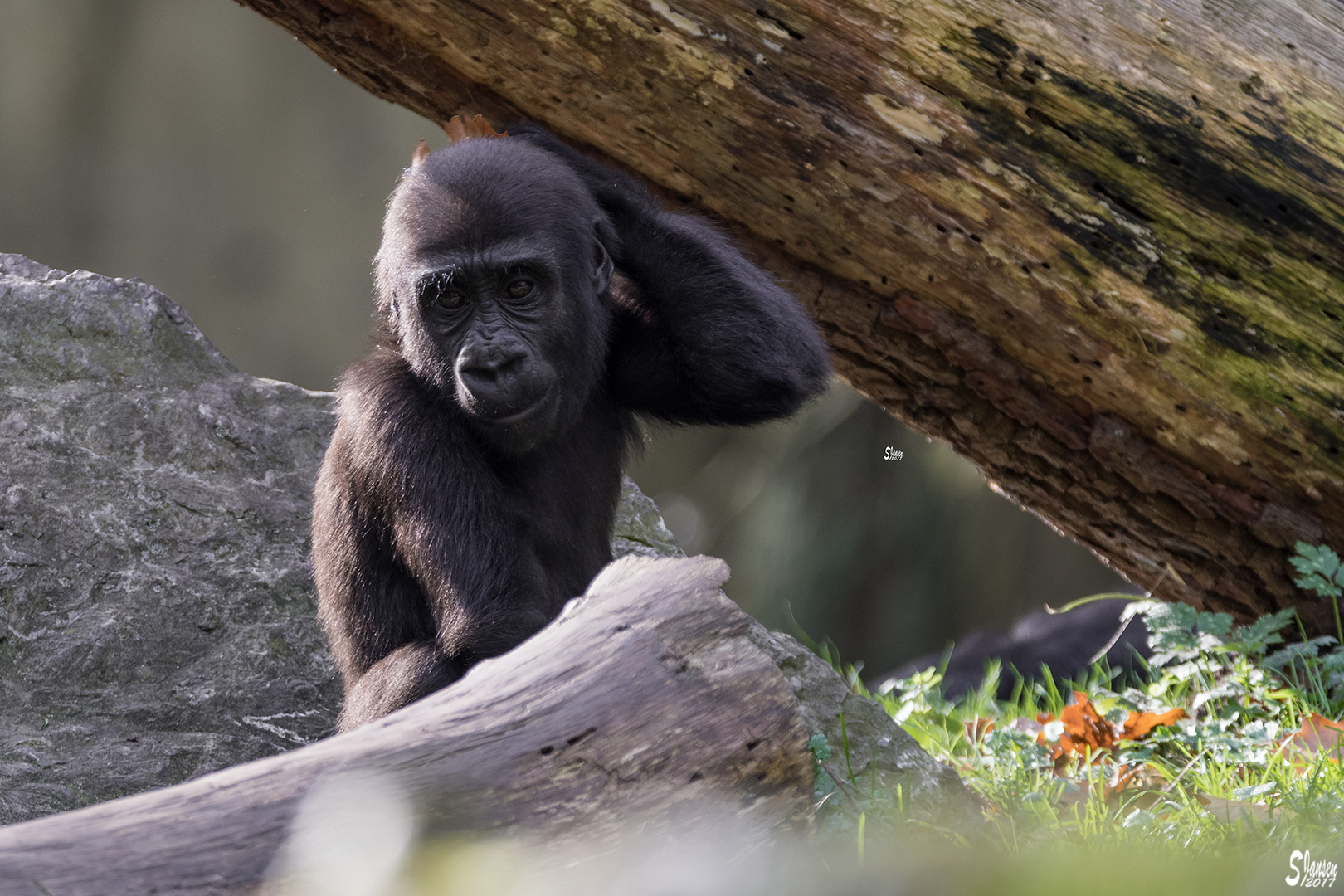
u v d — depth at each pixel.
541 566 9.22
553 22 9.89
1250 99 9.92
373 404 8.95
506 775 5.76
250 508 11.73
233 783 5.30
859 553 34.22
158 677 10.65
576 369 8.92
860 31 9.73
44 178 39.09
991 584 33.75
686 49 9.88
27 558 10.73
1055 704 12.67
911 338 11.18
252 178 40.50
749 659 6.70
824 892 4.87
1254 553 11.53
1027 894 4.20
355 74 10.89
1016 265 10.41
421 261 8.41
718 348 9.48
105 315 12.18
